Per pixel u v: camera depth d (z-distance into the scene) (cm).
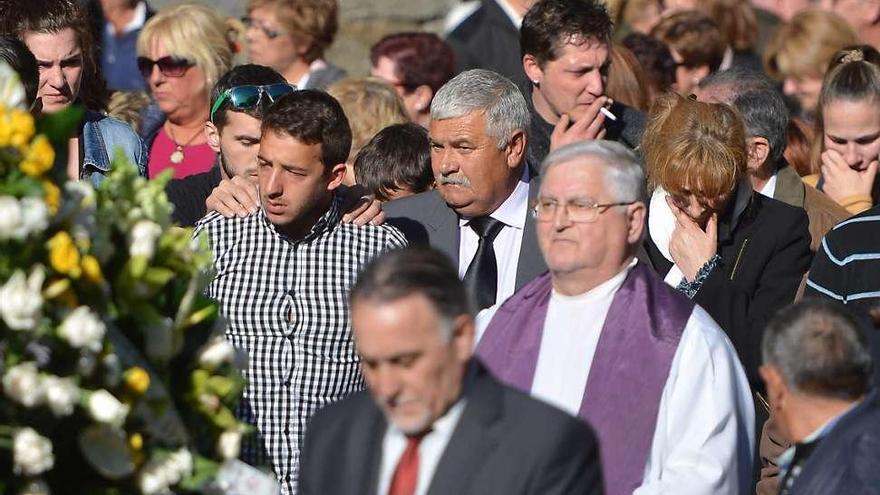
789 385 1438
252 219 1806
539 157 2281
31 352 1205
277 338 1770
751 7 3800
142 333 1312
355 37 3512
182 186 2127
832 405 1428
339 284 1786
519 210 1950
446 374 1211
